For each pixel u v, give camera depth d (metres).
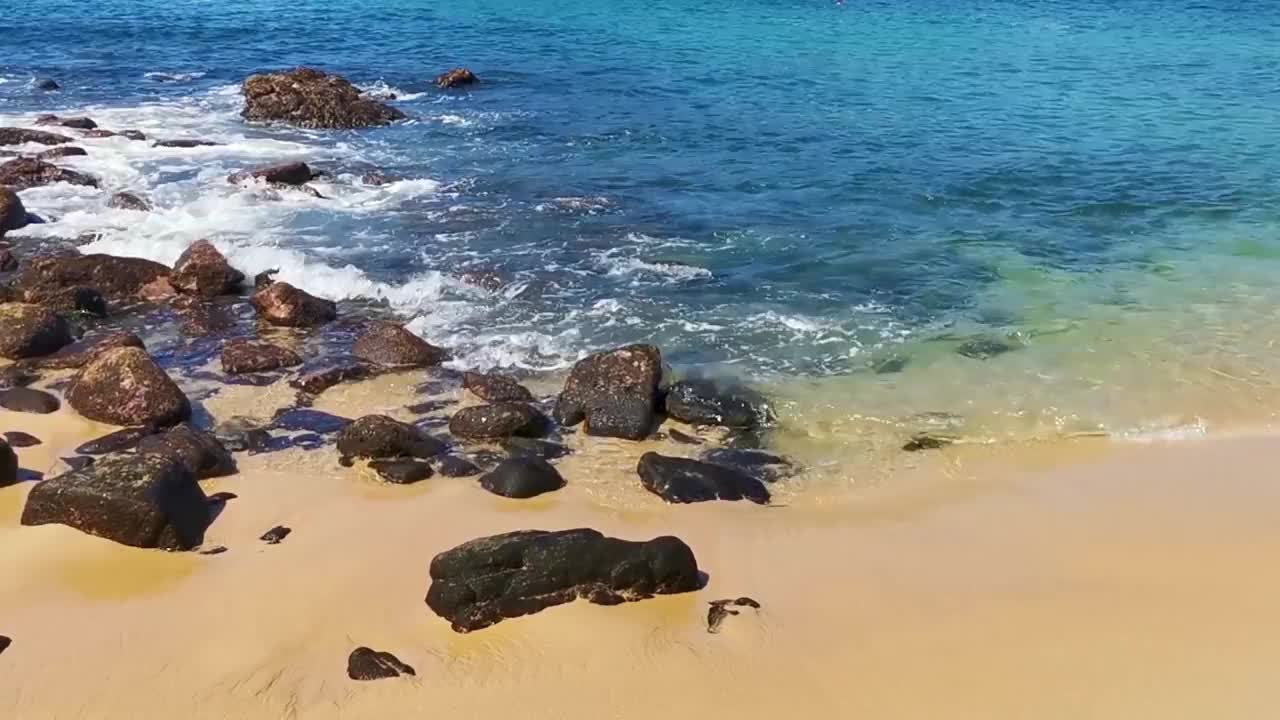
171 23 55.41
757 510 13.72
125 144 31.38
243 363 17.58
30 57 45.59
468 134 34.25
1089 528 13.39
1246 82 43.41
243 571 12.04
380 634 10.94
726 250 23.67
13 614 11.17
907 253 23.69
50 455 14.60
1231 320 20.23
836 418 16.41
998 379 17.78
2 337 17.69
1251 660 10.80
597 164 30.58
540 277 21.92
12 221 23.80
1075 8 67.06
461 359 18.23
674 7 64.31
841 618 11.34
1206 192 28.38
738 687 10.23
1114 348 18.98
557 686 10.21
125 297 20.66
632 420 15.70
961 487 14.48
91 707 9.89
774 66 46.19
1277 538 13.19
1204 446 15.70
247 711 9.84
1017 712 9.98
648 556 11.59
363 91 40.47
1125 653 10.88
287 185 27.41
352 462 14.63
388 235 24.33
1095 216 26.44
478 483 14.23
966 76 44.25
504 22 58.44
